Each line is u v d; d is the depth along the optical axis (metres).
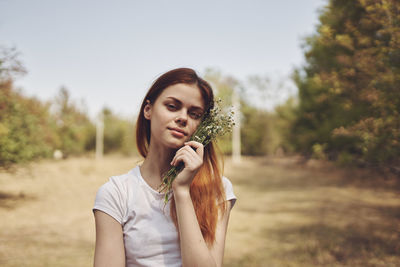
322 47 6.54
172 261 1.27
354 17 5.64
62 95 36.66
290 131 14.02
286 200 11.11
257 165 26.97
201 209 1.36
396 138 4.96
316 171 19.58
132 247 1.27
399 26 4.77
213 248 1.34
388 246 5.62
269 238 6.50
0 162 9.55
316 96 8.70
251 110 33.84
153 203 1.32
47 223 7.63
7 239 6.21
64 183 14.86
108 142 38.72
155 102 1.39
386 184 12.43
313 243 5.94
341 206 9.58
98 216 1.29
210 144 1.48
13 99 9.95
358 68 5.23
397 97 4.81
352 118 5.97
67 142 35.19
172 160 1.39
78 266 4.80
